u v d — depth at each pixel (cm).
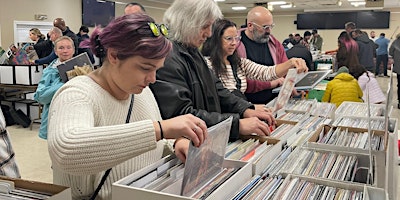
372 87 292
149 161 116
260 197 93
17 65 553
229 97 172
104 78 107
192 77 153
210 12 154
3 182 79
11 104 593
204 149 91
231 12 2014
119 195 86
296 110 202
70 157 81
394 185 160
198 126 90
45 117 324
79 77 106
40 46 661
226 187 92
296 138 153
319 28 1898
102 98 103
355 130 162
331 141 147
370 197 96
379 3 1656
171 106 139
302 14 1920
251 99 269
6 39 893
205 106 161
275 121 167
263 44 289
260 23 279
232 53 225
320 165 119
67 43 346
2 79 564
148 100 125
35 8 961
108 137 83
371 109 214
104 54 104
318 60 728
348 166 118
